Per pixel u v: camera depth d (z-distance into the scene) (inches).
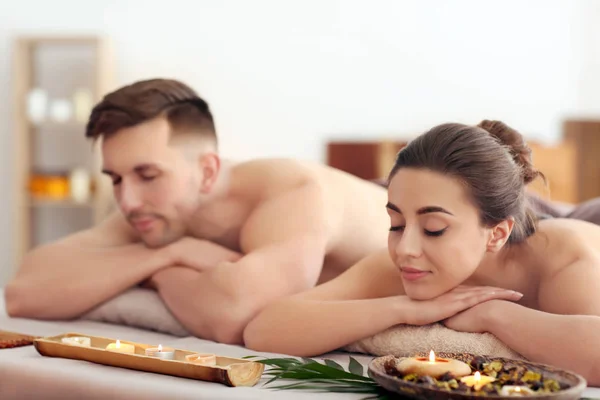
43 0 189.2
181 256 75.1
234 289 68.1
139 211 75.4
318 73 178.4
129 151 73.9
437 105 174.7
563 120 170.1
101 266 76.9
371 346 58.9
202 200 77.3
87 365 54.6
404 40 175.3
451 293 56.6
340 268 78.0
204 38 182.2
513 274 59.0
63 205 189.2
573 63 171.2
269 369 52.7
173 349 55.4
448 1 173.8
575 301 55.2
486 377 45.4
